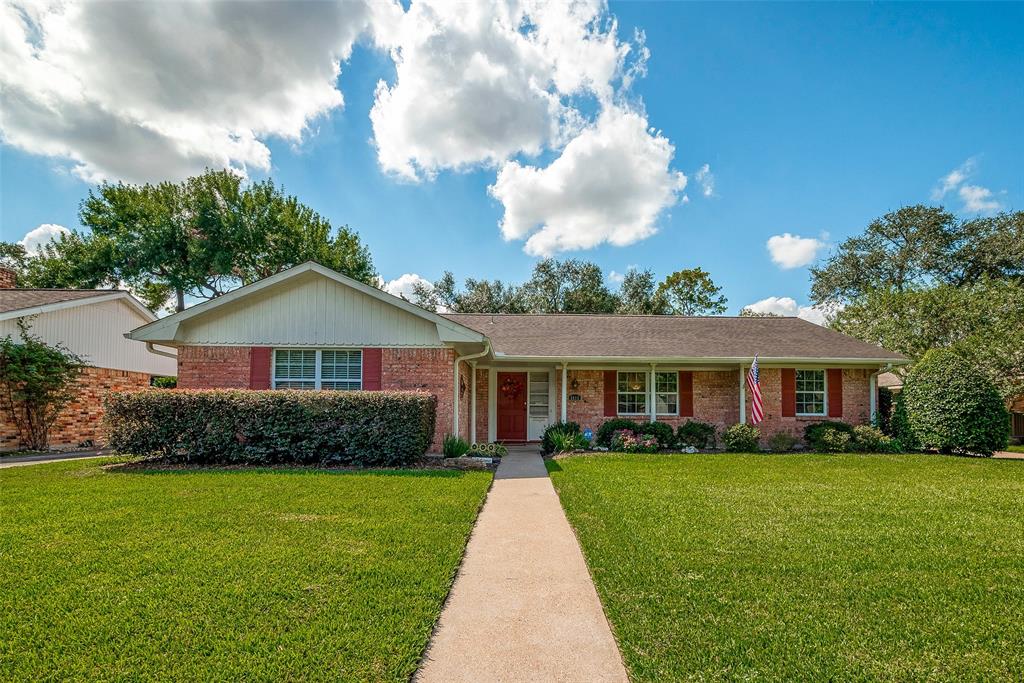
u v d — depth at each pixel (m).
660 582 4.12
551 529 5.85
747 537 5.35
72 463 9.95
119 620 3.33
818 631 3.30
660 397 15.55
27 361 13.39
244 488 7.47
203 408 9.78
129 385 17.69
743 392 14.83
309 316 11.81
